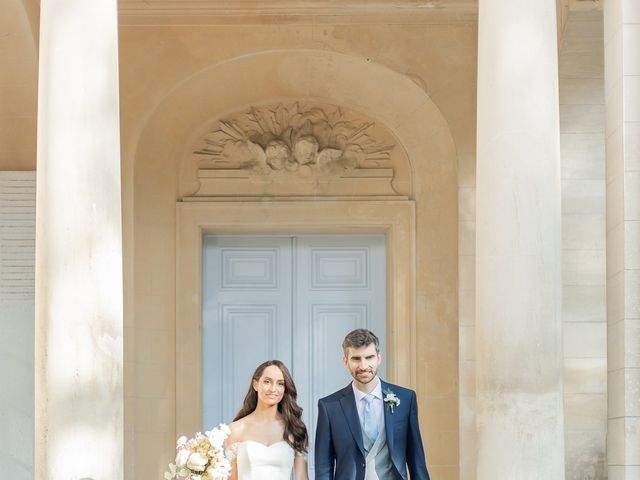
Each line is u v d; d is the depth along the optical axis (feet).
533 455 35.32
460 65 52.03
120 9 51.39
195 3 51.24
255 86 53.42
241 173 54.08
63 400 34.37
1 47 48.19
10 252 49.47
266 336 55.26
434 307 52.95
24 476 48.93
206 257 55.36
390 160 54.24
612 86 38.55
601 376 49.32
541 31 36.63
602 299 49.57
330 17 51.65
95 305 34.78
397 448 35.88
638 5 37.91
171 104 52.37
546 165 36.27
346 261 55.67
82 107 35.32
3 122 49.32
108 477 34.45
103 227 35.14
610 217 38.42
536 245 35.96
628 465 36.68
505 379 35.58
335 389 55.21
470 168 51.93
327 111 54.75
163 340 52.95
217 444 36.01
